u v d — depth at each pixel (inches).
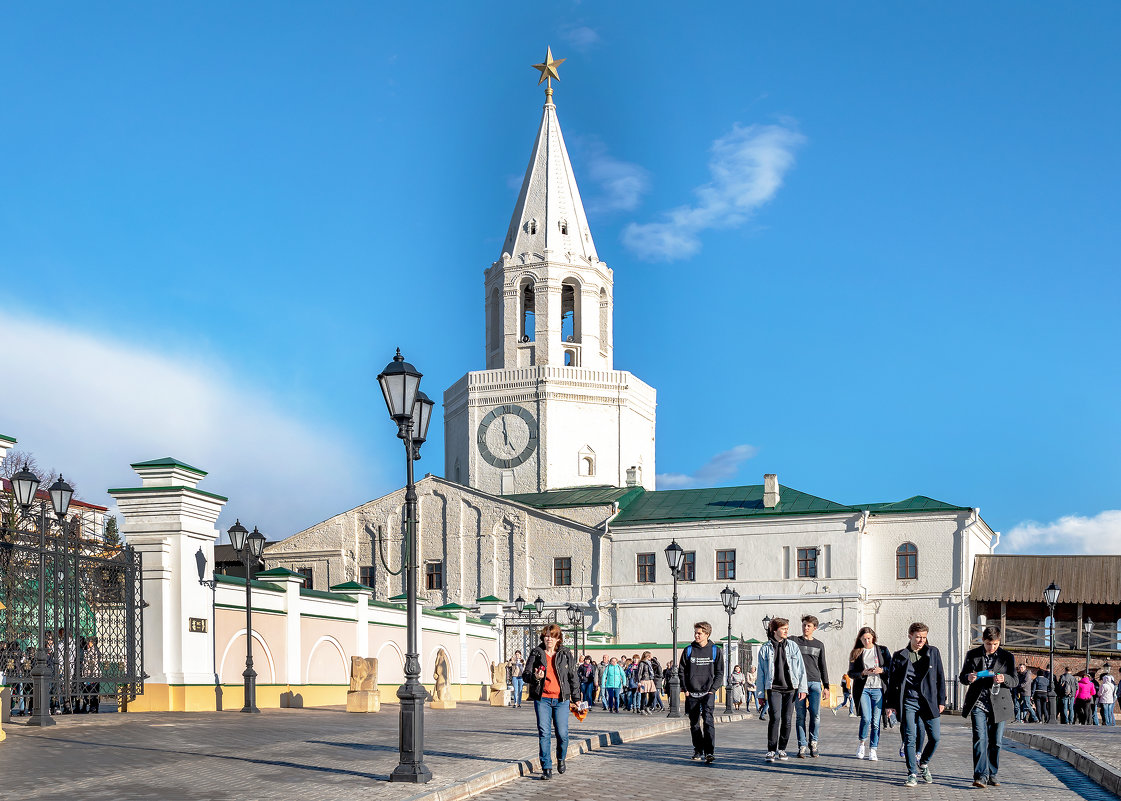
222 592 1155.3
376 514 2965.1
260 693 1222.3
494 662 2091.5
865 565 2583.7
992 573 2576.3
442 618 1818.4
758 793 590.2
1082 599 2470.5
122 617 1042.7
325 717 1110.4
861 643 783.7
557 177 3073.3
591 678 1752.0
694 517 2684.5
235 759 679.7
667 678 1766.7
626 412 2987.2
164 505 1087.6
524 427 2942.9
